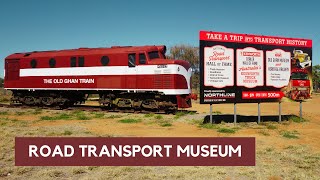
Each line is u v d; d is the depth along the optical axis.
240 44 16.03
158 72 19.33
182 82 19.39
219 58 15.61
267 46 16.66
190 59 57.16
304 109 26.98
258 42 16.44
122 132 13.48
